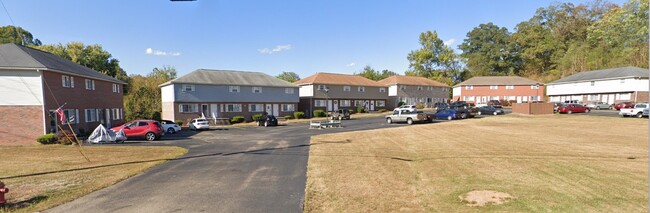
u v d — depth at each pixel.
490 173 9.45
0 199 6.96
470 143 15.74
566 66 67.38
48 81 21.62
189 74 40.38
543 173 9.25
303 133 24.34
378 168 10.54
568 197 7.03
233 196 7.69
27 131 20.95
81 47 54.47
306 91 52.16
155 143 19.59
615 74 47.72
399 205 6.80
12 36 51.88
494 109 38.53
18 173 10.66
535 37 75.62
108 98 31.19
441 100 67.50
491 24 83.56
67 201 7.39
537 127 22.91
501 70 81.38
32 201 7.37
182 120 37.75
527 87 63.12
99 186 8.73
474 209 6.47
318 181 8.94
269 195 7.73
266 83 44.50
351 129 26.67
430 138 18.22
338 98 53.16
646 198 6.87
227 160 12.80
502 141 16.14
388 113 52.25
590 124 24.16
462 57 87.62
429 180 8.87
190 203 7.18
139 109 39.50
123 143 19.70
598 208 6.32
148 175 10.16
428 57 81.00
